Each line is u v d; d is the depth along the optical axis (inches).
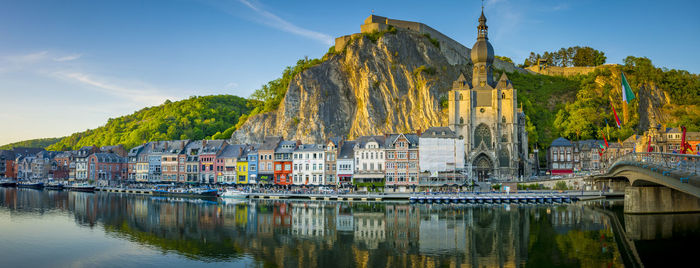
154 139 7559.1
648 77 7386.8
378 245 2132.1
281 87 7829.7
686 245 2078.0
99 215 3024.1
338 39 7460.6
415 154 4357.8
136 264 1852.9
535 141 6225.4
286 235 2345.0
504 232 2402.8
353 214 3014.3
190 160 5359.3
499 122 5108.3
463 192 3966.5
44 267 1823.3
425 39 7076.8
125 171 6304.1
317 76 6845.5
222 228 2536.9
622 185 4138.8
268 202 3779.5
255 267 1806.1
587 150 5733.3
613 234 2324.1
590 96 7288.4
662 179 2031.3
